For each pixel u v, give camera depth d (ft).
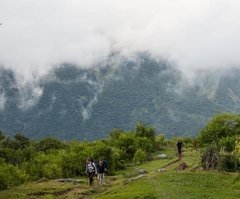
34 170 227.81
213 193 110.52
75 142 334.65
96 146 268.62
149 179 138.82
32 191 156.25
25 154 281.74
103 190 159.74
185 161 242.37
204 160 162.71
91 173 173.99
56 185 171.53
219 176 135.44
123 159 304.30
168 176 136.15
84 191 158.30
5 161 259.80
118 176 220.02
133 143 337.31
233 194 109.81
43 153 281.33
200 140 311.88
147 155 326.44
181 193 110.22
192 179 129.18
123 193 123.85
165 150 368.48
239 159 163.12
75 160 240.53
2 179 190.90
